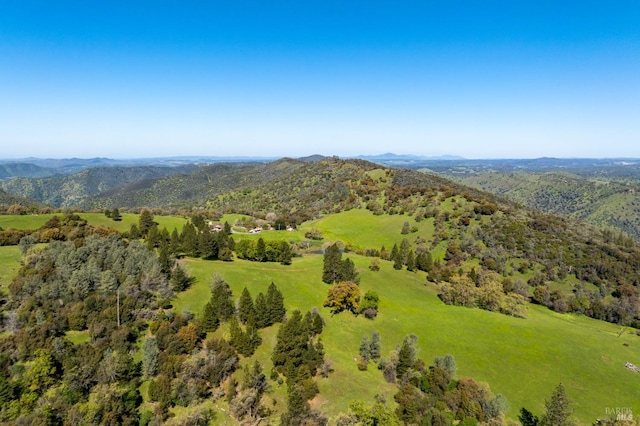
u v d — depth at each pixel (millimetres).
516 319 93625
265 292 90188
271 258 117562
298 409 53469
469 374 68188
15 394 52031
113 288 73812
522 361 72688
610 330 103438
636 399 64062
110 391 54094
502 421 52844
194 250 108500
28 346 58156
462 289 103688
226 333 70312
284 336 66312
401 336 79750
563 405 53312
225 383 61094
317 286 98750
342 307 86312
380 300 96125
